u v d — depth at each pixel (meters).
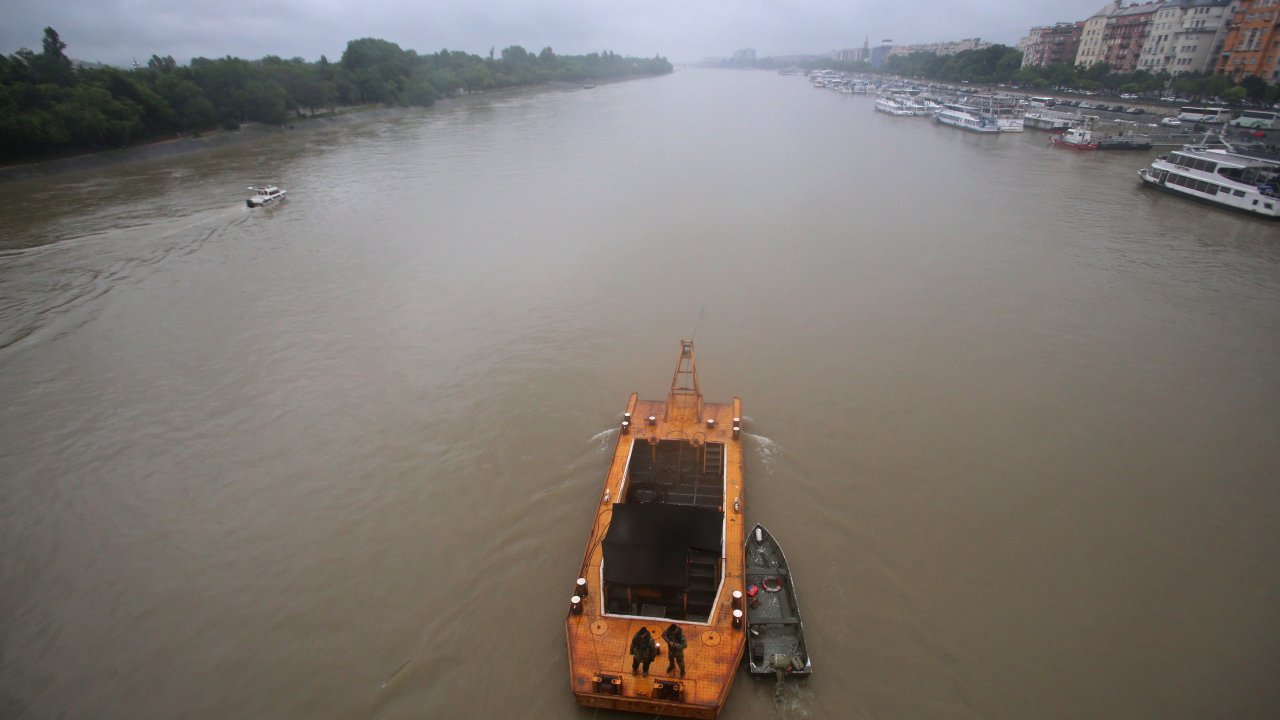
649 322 49.41
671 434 32.88
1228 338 47.28
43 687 24.23
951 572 28.00
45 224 75.81
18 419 39.41
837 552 28.81
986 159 112.88
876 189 89.38
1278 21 141.88
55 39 128.88
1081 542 29.62
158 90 123.19
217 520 31.55
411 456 35.47
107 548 30.11
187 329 50.06
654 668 22.03
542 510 31.44
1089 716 22.48
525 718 22.48
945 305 52.28
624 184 91.44
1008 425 37.53
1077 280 57.47
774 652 23.91
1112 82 177.62
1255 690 23.38
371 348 46.59
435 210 79.88
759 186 90.44
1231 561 28.75
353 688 23.78
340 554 29.42
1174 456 35.16
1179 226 73.31
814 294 54.12
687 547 24.48
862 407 39.00
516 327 49.03
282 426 38.31
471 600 27.00
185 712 23.27
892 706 22.64
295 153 119.75
